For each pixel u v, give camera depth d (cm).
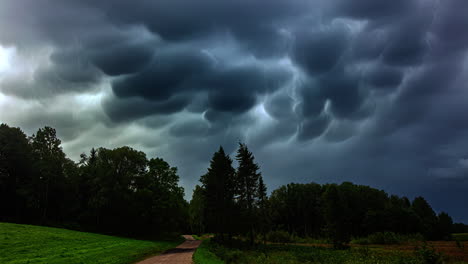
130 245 4031
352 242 7025
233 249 4391
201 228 11156
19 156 6022
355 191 10656
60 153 6750
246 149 6056
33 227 4422
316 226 11088
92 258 2625
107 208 6225
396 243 6512
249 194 5816
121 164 6488
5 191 5894
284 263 2808
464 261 3167
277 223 11250
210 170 6147
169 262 2584
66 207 6694
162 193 6488
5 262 2278
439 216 10162
